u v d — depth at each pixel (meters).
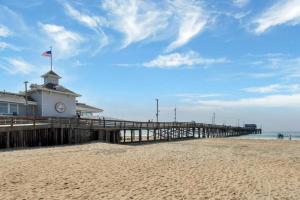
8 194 10.23
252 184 12.25
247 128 104.81
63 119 30.39
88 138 31.98
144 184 11.94
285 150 28.64
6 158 18.00
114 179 12.76
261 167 16.64
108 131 34.84
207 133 65.94
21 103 36.56
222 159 19.78
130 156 20.00
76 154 20.41
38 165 15.62
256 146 33.28
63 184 11.76
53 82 41.66
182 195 10.40
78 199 9.80
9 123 26.97
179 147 29.19
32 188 11.08
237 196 10.41
